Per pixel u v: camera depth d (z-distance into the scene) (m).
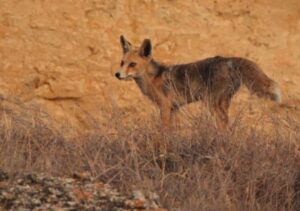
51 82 28.45
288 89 29.33
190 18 29.92
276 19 30.41
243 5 30.31
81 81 28.64
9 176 16.62
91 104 28.50
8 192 15.94
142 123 20.73
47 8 29.14
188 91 25.92
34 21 28.91
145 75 26.64
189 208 16.58
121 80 27.14
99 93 28.62
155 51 29.33
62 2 29.31
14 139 18.89
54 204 15.70
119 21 29.50
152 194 16.75
